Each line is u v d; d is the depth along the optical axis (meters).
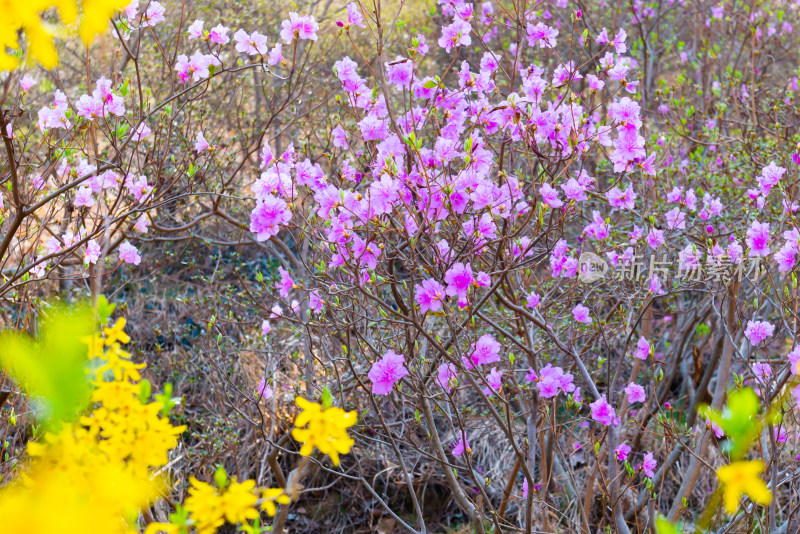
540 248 3.07
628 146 2.63
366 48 6.04
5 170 3.43
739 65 6.30
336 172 3.03
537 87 2.67
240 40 2.80
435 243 2.44
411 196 2.38
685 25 7.51
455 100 2.72
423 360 2.82
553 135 2.62
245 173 5.27
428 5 6.48
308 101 4.95
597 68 2.73
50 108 2.74
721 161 4.94
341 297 3.34
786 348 4.08
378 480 4.96
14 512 0.79
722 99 5.11
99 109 2.60
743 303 3.81
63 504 0.83
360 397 3.78
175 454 4.07
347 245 2.35
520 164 3.73
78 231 3.02
